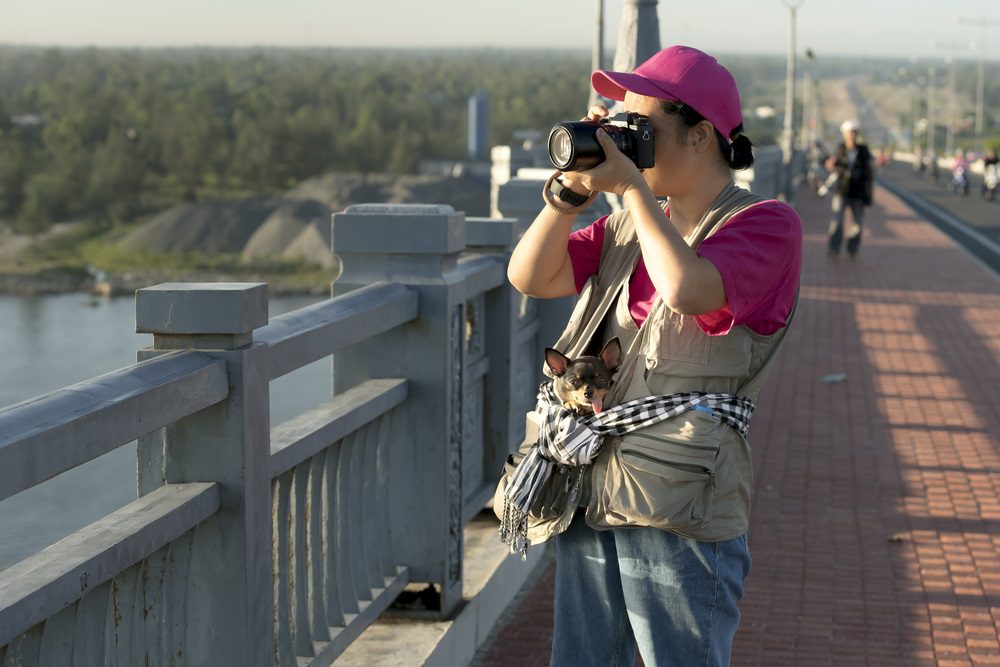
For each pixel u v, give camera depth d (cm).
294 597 493
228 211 15850
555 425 387
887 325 1952
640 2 1184
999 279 2611
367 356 607
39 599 303
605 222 425
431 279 598
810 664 657
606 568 412
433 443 607
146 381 345
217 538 397
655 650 399
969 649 679
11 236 16650
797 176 6650
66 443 304
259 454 406
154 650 383
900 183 9044
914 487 1013
